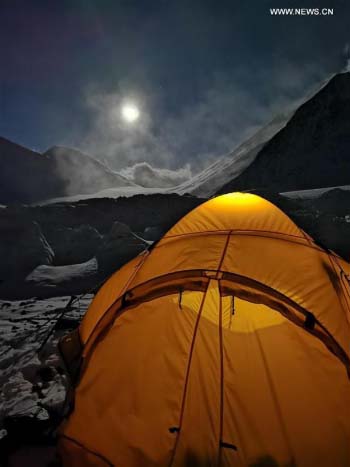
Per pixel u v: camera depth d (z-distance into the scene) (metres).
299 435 2.83
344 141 123.19
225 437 2.89
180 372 3.40
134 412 3.10
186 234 4.69
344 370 3.20
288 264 4.02
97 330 3.88
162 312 3.96
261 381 3.25
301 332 3.56
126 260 18.61
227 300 4.22
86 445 2.87
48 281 17.08
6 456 3.22
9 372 5.27
